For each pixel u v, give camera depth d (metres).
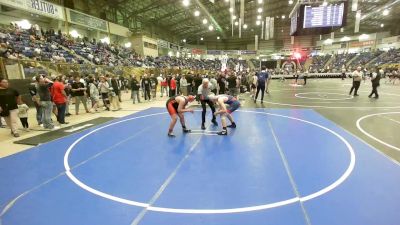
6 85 7.26
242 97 16.11
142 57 32.00
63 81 10.86
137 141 6.66
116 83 12.12
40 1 19.16
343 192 3.79
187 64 43.78
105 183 4.25
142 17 36.25
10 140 7.01
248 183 4.16
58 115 8.95
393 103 12.52
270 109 11.43
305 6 17.22
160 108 12.27
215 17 38.34
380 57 42.59
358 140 6.42
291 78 40.56
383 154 5.39
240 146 6.10
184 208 3.46
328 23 17.19
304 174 4.46
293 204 3.49
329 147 5.92
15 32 17.28
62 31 23.92
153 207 3.50
